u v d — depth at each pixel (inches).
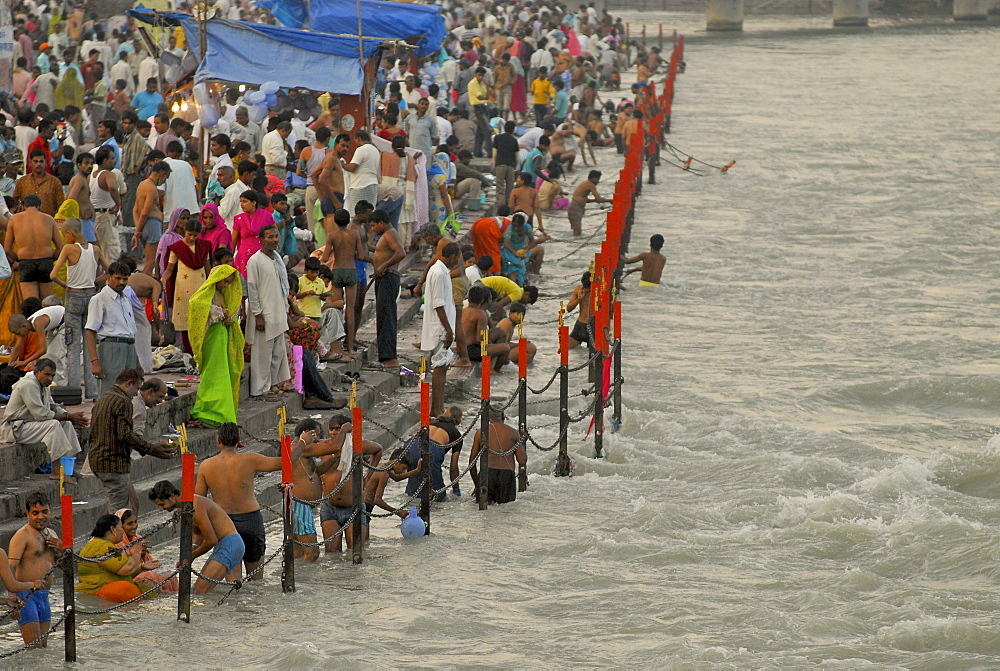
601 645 1346.0
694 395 2393.0
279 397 1930.4
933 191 4532.5
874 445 2137.1
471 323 2347.4
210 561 1440.7
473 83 4534.9
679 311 3041.3
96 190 2178.9
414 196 2728.8
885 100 6683.1
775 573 1571.1
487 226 2751.0
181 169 2233.0
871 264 3548.2
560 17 7283.5
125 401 1487.5
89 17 5032.0
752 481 1930.4
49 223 1851.6
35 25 4613.7
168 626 1348.4
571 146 4901.6
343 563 1573.6
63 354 1713.8
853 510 1785.2
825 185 4665.4
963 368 2583.7
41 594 1273.4
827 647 1342.3
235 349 1798.7
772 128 5861.2
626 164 3735.2
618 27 7805.1
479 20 7283.5
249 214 1984.5
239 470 1471.5
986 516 1787.6
